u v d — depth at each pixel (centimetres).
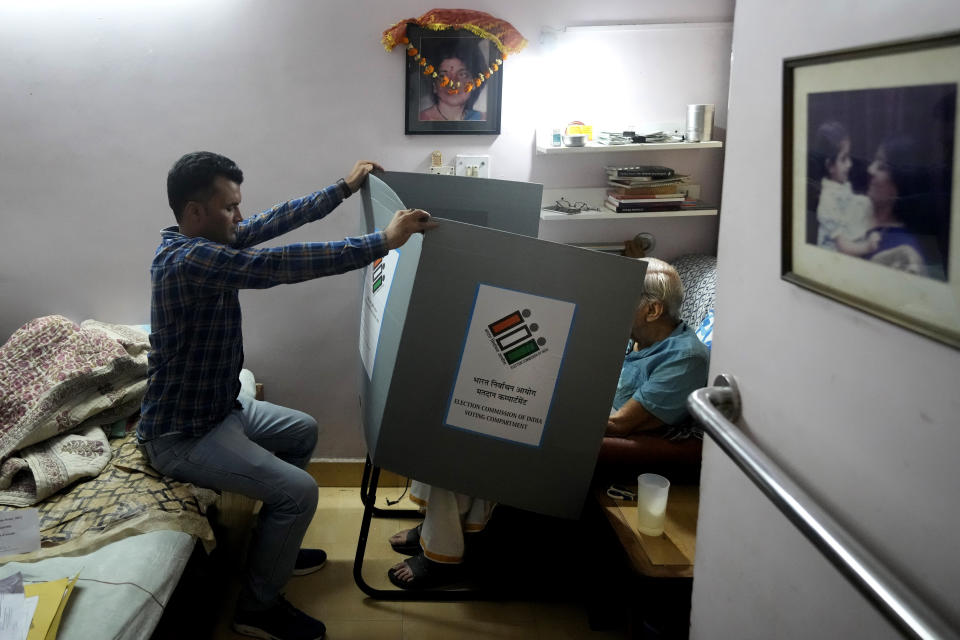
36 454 201
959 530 62
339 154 262
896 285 68
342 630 216
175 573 172
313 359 282
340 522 270
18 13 241
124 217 261
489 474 191
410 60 251
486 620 222
